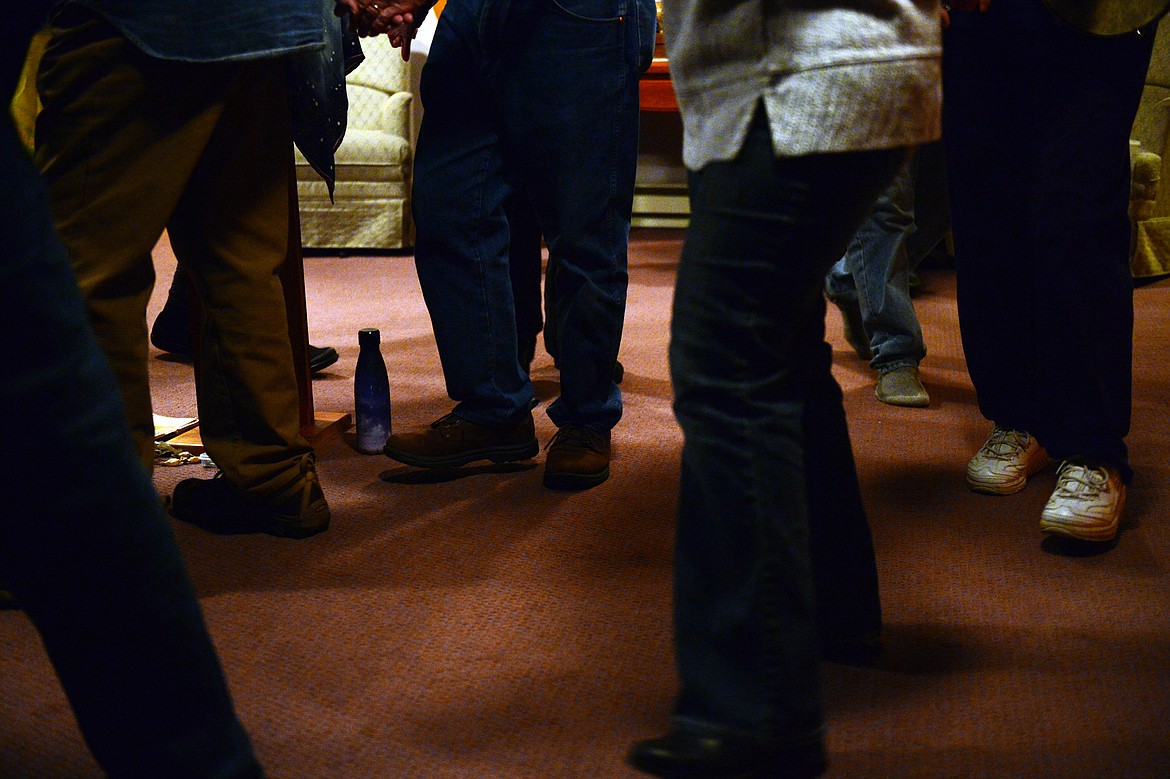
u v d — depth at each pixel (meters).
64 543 0.82
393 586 1.61
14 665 1.36
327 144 1.83
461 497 1.99
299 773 1.13
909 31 0.98
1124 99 1.66
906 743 1.18
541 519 1.88
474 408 2.07
